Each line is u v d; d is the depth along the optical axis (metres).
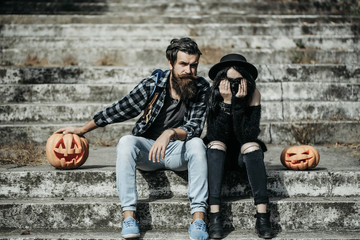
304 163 3.37
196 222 2.84
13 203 3.11
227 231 3.08
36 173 3.29
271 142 4.79
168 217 3.10
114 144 4.80
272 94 5.39
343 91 5.41
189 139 3.04
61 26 6.93
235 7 8.27
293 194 3.33
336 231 3.10
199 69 5.55
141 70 5.72
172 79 3.08
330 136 4.79
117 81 5.70
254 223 3.12
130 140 3.01
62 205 3.10
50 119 5.03
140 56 6.27
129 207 2.88
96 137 4.81
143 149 3.10
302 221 3.14
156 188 3.29
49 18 7.26
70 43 6.53
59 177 3.29
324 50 6.34
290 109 5.10
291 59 6.29
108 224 3.11
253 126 3.03
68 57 6.24
